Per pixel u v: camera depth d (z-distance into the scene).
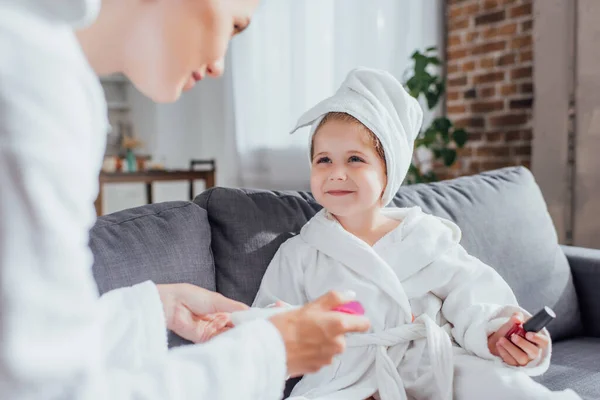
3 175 0.36
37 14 0.40
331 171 1.15
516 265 1.53
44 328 0.37
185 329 0.84
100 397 0.41
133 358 0.69
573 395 0.92
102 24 0.50
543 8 3.11
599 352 1.46
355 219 1.20
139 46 0.51
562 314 1.57
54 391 0.38
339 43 3.67
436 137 3.62
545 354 1.00
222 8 0.51
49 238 0.37
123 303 0.73
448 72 3.80
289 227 1.26
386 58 3.76
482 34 3.55
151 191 5.12
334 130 1.15
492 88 3.52
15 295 0.36
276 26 3.85
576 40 2.97
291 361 0.56
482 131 3.59
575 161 3.00
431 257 1.17
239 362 0.50
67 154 0.39
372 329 1.10
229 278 1.18
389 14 3.76
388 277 1.11
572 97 3.00
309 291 1.14
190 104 5.34
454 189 1.58
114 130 5.92
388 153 1.16
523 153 3.37
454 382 1.03
